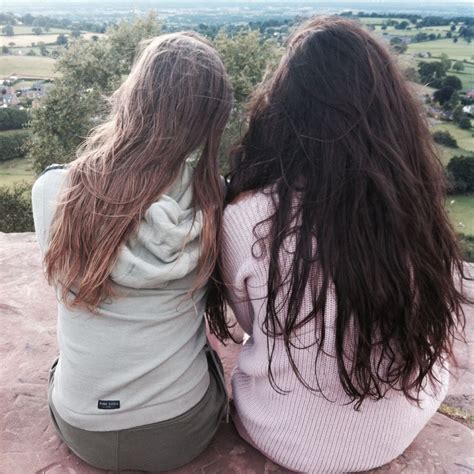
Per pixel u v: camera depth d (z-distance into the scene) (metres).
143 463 1.51
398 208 1.15
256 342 1.41
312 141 1.20
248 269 1.29
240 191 1.33
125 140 1.25
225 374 1.99
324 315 1.21
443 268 1.26
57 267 1.29
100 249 1.21
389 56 1.23
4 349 2.18
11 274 2.87
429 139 1.27
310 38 1.23
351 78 1.18
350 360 1.26
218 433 1.72
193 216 1.27
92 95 14.46
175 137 1.23
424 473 1.59
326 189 1.17
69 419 1.44
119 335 1.34
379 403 1.37
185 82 1.24
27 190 13.87
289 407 1.40
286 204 1.22
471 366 2.25
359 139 1.16
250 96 1.43
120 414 1.40
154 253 1.25
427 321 1.25
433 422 1.82
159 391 1.39
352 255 1.16
